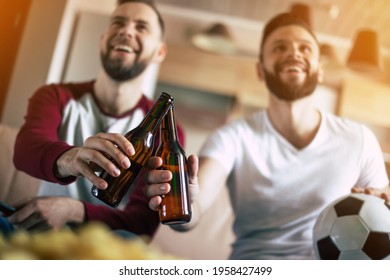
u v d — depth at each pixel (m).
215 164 1.73
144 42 1.80
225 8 1.97
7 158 1.59
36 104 1.64
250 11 1.95
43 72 1.71
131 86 1.75
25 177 1.56
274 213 1.66
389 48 1.86
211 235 1.65
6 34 1.71
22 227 1.29
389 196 1.50
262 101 1.91
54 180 1.18
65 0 1.76
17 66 1.71
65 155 1.14
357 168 1.70
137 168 1.00
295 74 1.82
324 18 1.89
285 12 1.91
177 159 1.01
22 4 1.75
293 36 1.84
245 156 1.75
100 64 1.77
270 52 1.87
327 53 1.85
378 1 1.86
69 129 1.66
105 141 0.93
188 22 1.99
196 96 1.99
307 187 1.67
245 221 1.68
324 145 1.72
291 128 1.76
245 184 1.71
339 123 1.76
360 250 1.22
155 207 0.97
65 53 1.77
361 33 1.86
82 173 0.97
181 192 0.99
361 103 1.82
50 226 1.34
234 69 1.97
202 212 1.67
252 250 1.64
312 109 1.79
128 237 1.25
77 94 1.71
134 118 1.72
